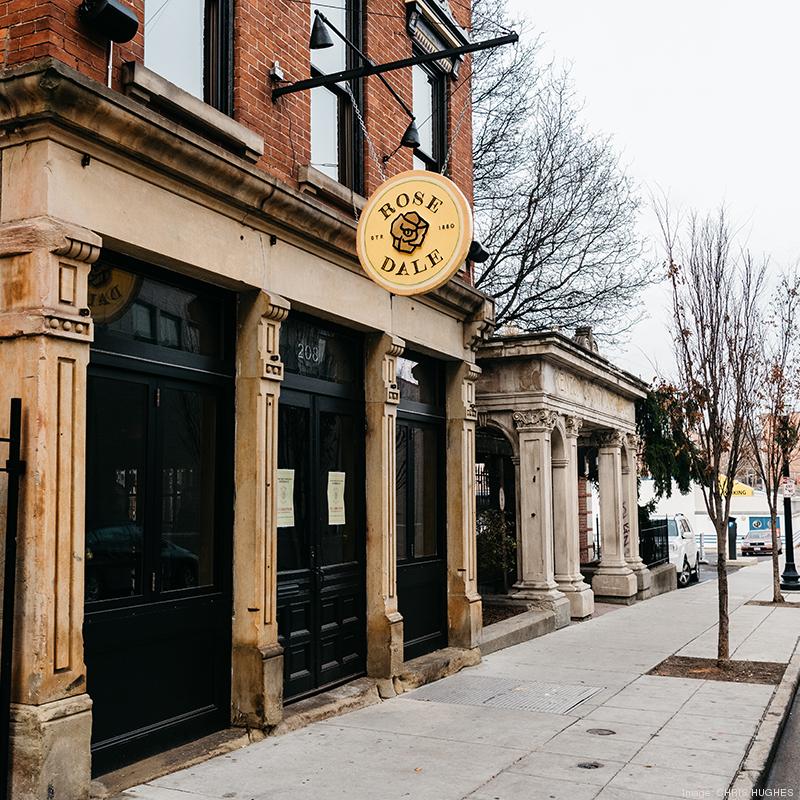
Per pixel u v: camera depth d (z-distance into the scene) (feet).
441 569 36.81
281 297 24.99
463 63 39.78
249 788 19.80
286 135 26.43
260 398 24.40
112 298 20.71
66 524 17.88
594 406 56.90
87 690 19.43
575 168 75.97
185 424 23.08
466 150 39.73
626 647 40.81
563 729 25.35
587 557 78.79
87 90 17.87
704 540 151.23
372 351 31.40
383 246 25.89
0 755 16.62
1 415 17.80
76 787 17.54
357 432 31.22
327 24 29.07
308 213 25.54
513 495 58.39
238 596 24.06
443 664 33.63
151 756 21.17
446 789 19.90
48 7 18.22
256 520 24.03
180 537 22.71
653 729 25.36
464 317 37.55
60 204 18.10
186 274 22.80
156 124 19.65
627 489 65.41
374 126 32.01
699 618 51.13
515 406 48.47
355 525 30.94
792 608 55.52
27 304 17.66
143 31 21.39
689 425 38.40
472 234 25.22
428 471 36.86
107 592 20.20
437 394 37.45
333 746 23.31
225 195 22.61
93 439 19.89
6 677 16.74
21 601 17.30
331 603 29.12
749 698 29.55
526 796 19.43
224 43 24.44
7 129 18.07
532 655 38.65
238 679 23.91
